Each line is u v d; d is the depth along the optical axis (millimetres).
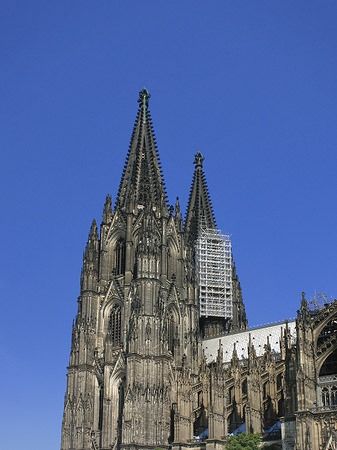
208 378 180500
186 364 176500
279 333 193375
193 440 165250
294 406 129500
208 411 161000
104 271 194000
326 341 132875
